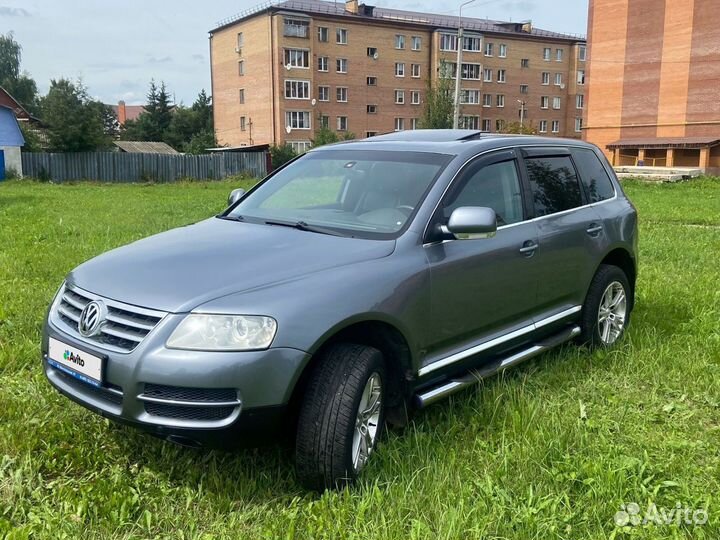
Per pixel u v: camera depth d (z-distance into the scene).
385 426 3.71
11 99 41.06
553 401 4.30
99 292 3.27
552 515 3.02
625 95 52.06
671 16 48.44
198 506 3.11
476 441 3.69
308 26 62.88
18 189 27.73
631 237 5.62
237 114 68.69
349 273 3.33
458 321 3.90
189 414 2.96
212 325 2.95
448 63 65.81
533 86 78.62
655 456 3.63
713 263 9.30
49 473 3.38
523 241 4.36
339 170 4.45
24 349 4.94
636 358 5.12
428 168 4.14
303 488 3.24
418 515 3.00
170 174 38.41
